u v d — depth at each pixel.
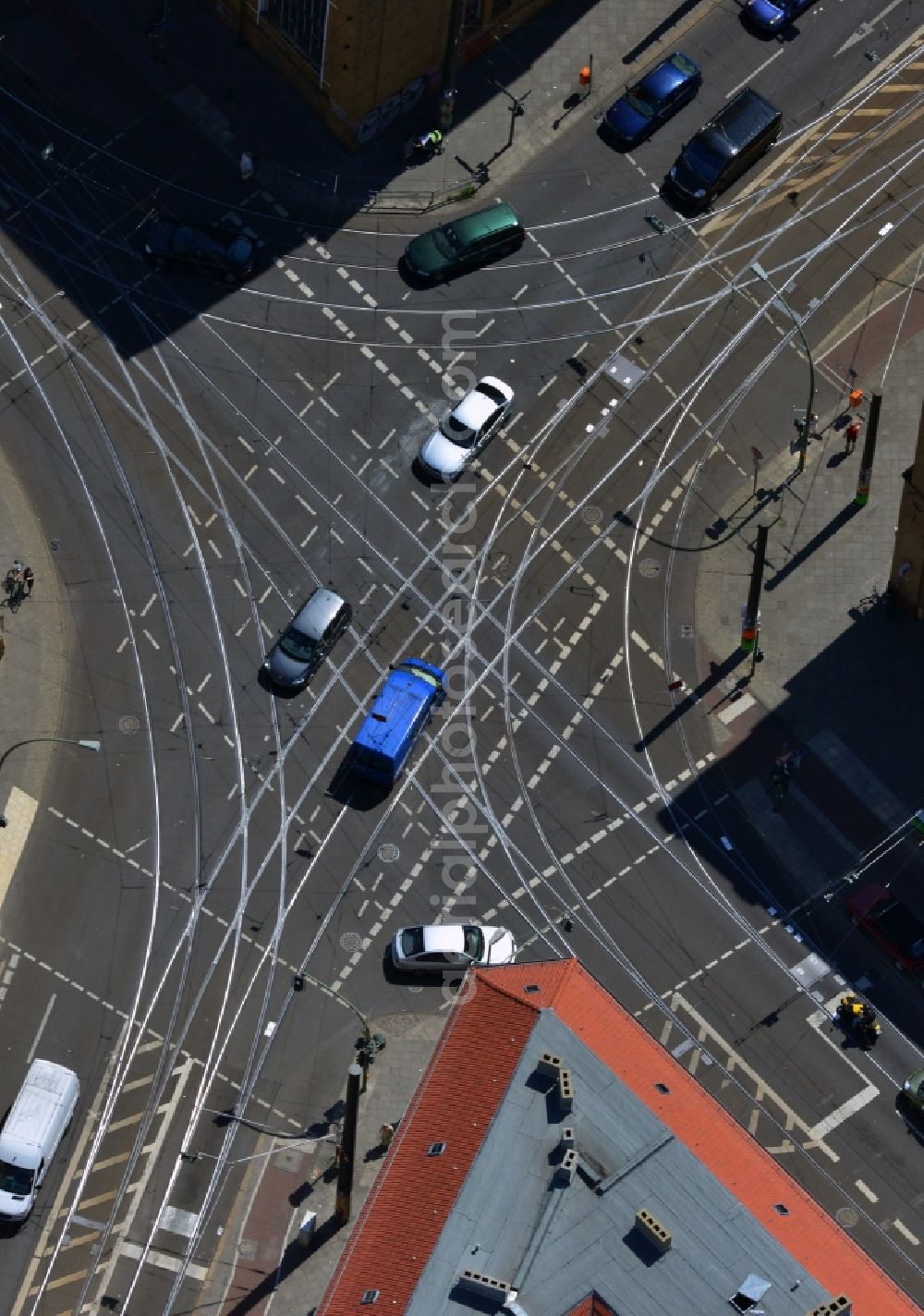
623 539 158.88
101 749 151.38
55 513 157.88
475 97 171.62
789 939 147.88
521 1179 119.38
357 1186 140.75
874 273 167.12
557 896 148.62
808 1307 117.38
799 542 159.00
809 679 155.12
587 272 166.75
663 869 149.50
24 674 153.12
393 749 148.50
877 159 170.75
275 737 152.25
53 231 165.50
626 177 169.75
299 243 166.62
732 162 167.38
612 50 173.62
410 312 165.00
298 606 156.12
